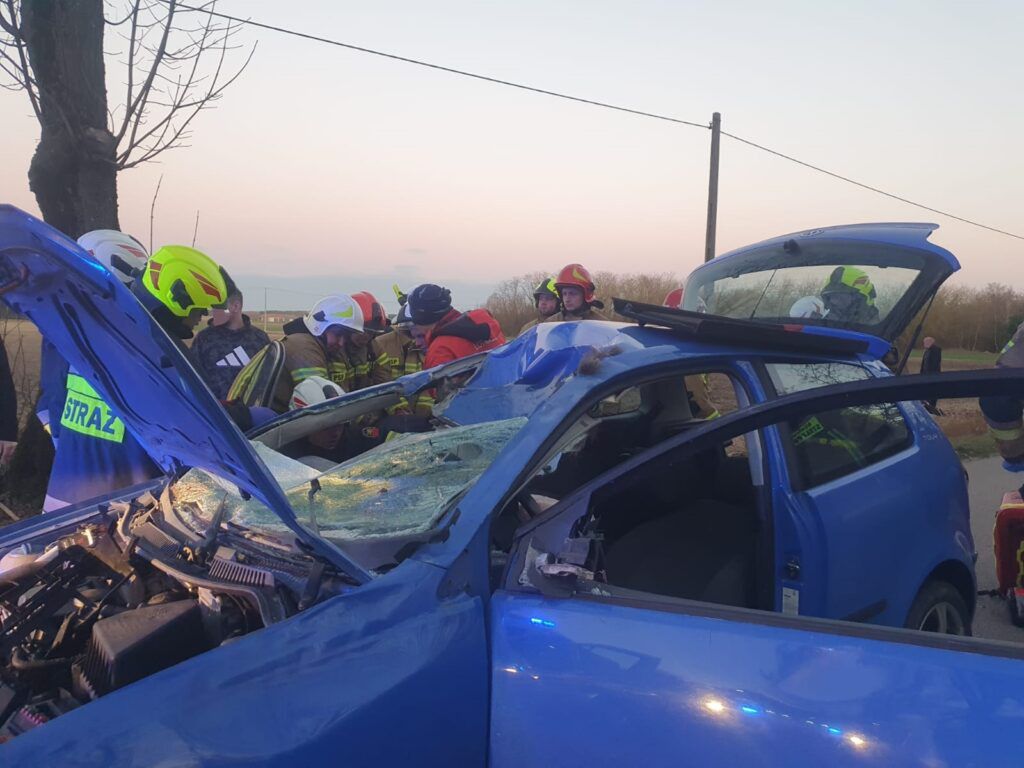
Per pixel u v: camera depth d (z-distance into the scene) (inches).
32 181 230.8
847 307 147.1
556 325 114.8
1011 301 763.4
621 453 120.0
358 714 63.0
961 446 394.9
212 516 91.0
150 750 55.7
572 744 66.7
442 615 71.6
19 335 226.2
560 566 74.4
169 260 133.3
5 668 79.7
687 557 113.7
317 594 72.6
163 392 71.7
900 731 58.5
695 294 182.2
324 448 133.3
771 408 77.6
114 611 86.0
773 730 61.5
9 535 98.7
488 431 98.7
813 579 100.0
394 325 256.8
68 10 218.4
